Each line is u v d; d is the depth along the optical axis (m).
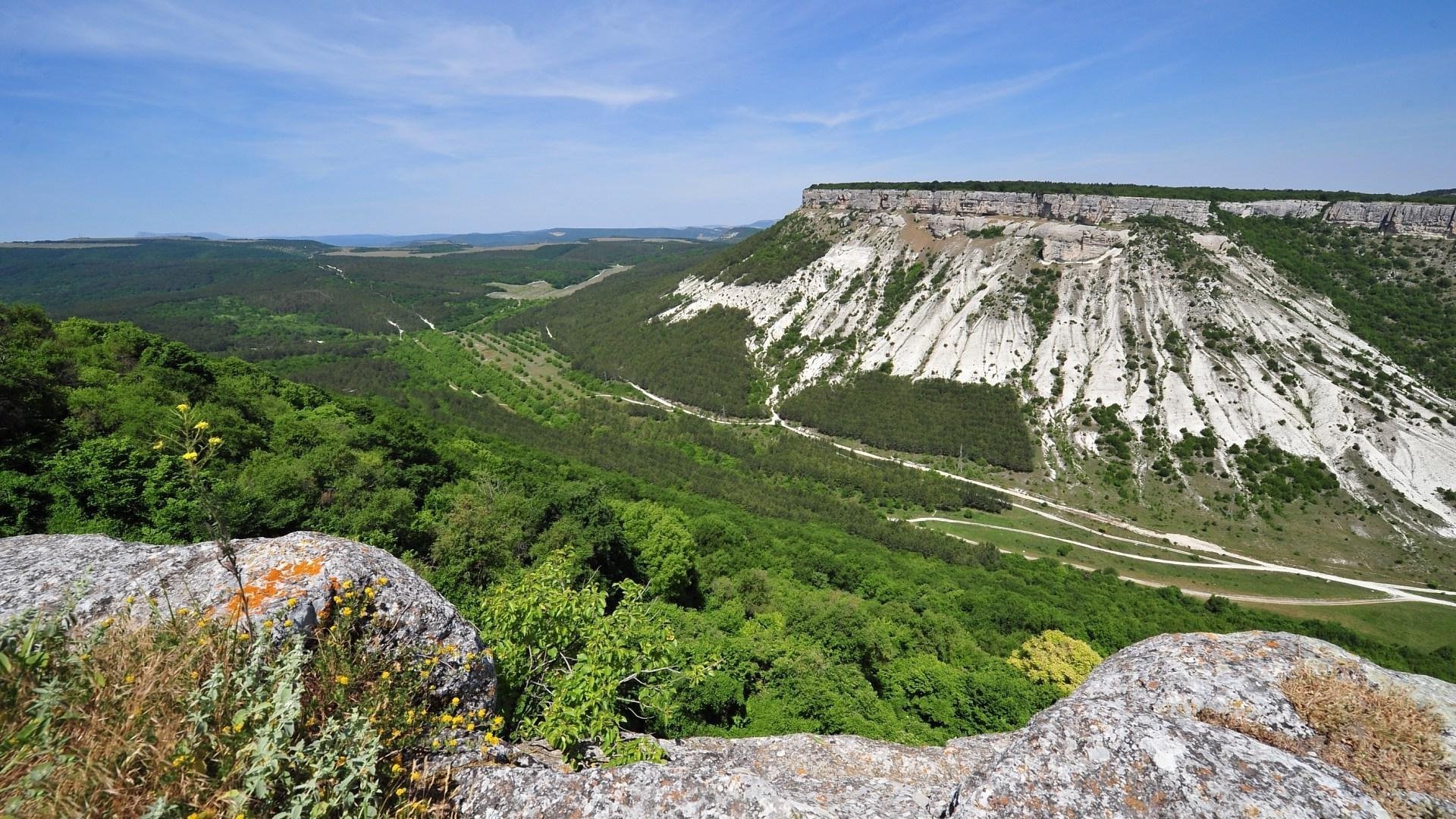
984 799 5.37
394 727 5.37
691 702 20.20
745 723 22.25
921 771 8.87
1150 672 6.69
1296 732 5.75
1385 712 5.69
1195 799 4.97
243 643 5.06
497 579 25.75
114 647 4.62
